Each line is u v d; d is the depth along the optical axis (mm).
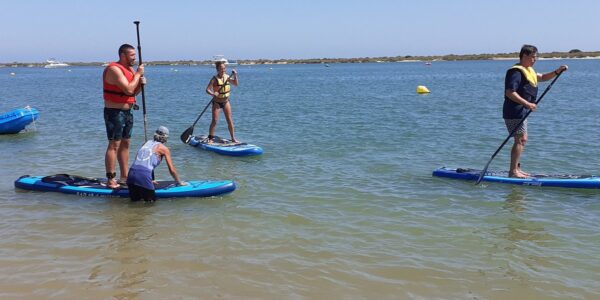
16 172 8984
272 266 4953
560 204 7086
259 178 8539
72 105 23297
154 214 6566
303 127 14969
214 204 7008
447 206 6977
